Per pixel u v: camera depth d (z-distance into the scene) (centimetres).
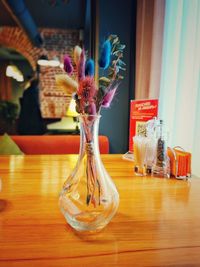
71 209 59
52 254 46
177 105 196
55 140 249
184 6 188
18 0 274
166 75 215
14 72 306
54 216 63
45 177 100
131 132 134
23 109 311
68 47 303
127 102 280
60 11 294
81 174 63
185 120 183
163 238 53
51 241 51
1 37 299
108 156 146
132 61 278
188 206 72
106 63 58
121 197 78
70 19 298
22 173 105
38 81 308
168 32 212
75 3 290
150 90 230
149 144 106
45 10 292
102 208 59
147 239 53
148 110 120
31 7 289
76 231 55
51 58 305
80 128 62
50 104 310
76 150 249
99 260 45
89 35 288
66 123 313
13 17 293
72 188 63
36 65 306
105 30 269
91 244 50
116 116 281
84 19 297
